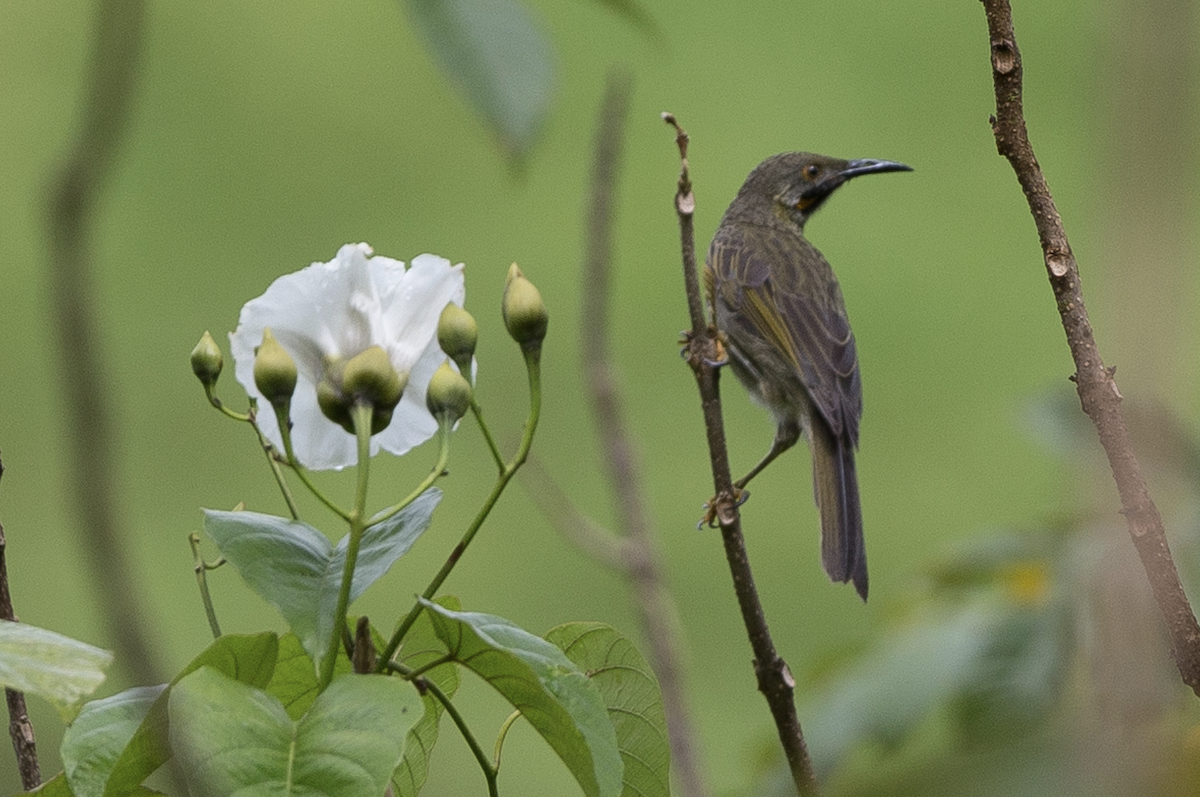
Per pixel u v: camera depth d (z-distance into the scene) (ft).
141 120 50.44
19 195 47.16
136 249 49.21
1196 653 11.18
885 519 48.42
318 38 52.01
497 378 50.83
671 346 51.88
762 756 21.17
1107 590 9.24
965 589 22.31
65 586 41.65
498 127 11.79
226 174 51.44
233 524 13.20
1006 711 19.33
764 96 55.36
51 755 23.79
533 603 45.16
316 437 14.20
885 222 52.75
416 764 14.84
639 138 54.95
